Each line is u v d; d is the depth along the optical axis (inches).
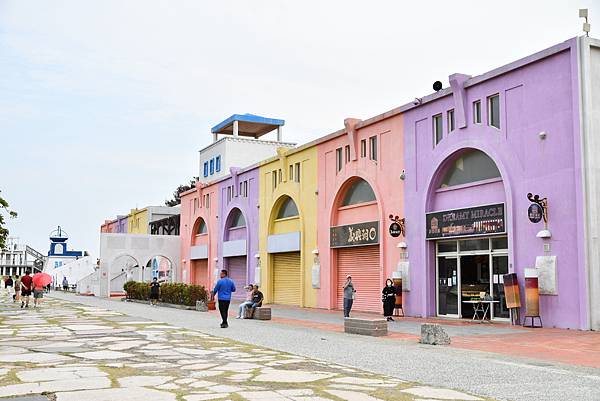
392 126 1028.5
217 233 1745.8
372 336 652.1
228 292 761.0
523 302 761.6
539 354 509.0
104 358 474.3
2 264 3284.9
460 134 881.5
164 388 345.1
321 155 1238.9
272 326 789.2
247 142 1942.7
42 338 623.2
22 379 372.5
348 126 1120.2
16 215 1257.4
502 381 377.1
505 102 812.0
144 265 1969.7
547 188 744.3
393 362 459.2
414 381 376.2
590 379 385.7
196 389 342.3
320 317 966.4
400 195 997.8
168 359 470.6
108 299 1697.8
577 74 717.3
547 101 753.6
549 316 732.7
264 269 1450.5
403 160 995.9
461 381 376.5
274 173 1443.2
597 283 692.1
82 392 330.6
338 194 1177.4
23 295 1211.9
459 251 888.3
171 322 842.8
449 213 888.9
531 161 767.7
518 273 773.9
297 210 1354.6
